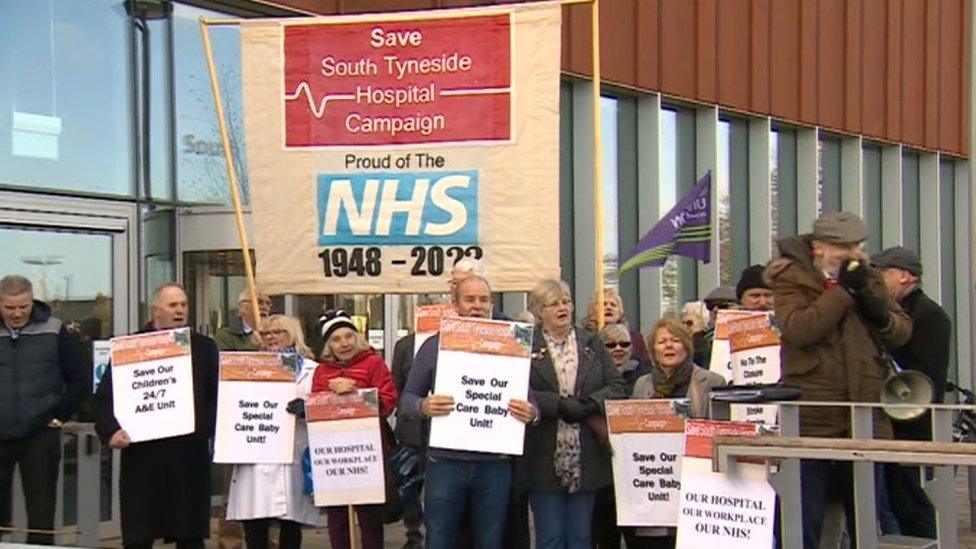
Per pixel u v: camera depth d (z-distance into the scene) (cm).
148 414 725
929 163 2245
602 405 671
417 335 820
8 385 783
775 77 1798
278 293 814
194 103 1139
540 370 673
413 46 794
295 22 810
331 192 805
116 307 1063
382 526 779
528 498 704
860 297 591
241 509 761
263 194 815
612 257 1550
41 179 1020
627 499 660
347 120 803
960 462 464
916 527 785
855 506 560
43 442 788
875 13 2045
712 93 1673
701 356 951
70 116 1043
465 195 786
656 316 1597
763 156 1788
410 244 793
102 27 1071
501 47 782
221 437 748
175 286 757
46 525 782
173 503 735
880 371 604
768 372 787
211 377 761
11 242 1000
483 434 651
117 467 979
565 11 1440
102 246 1061
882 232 2138
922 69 2191
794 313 602
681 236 1250
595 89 791
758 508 518
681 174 1666
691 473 532
